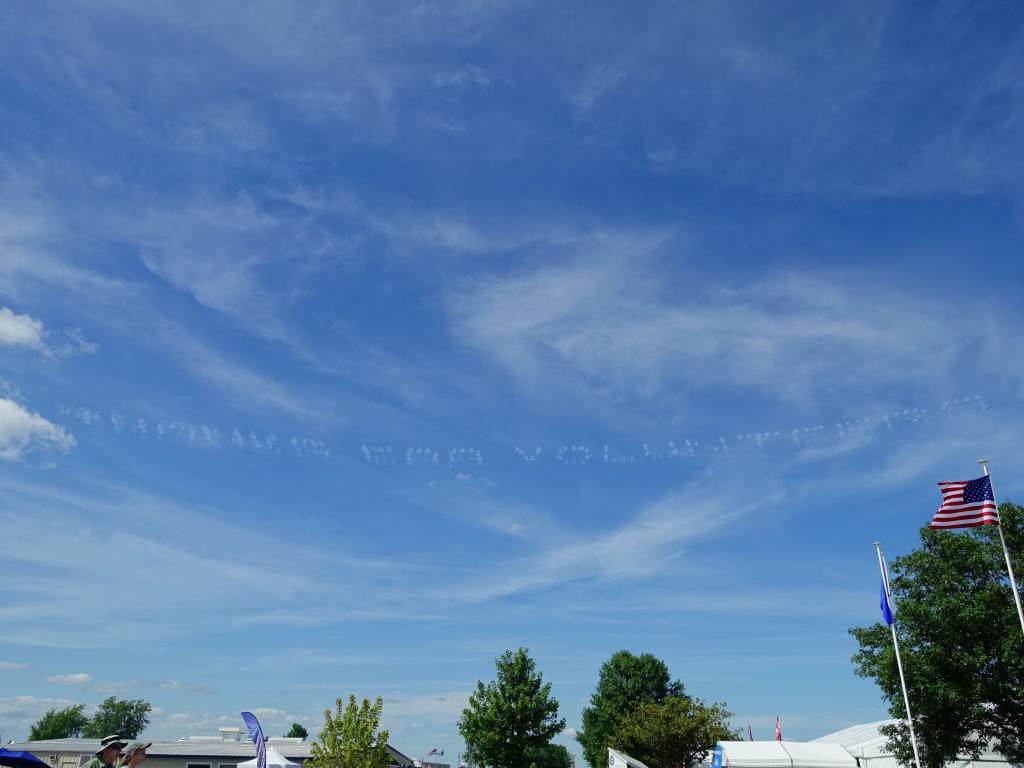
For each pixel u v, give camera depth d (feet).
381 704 102.58
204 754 138.41
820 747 141.49
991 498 69.26
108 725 267.80
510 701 117.29
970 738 96.89
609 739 205.36
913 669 92.48
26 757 52.29
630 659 237.66
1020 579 92.27
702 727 179.52
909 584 99.60
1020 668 85.10
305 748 141.38
